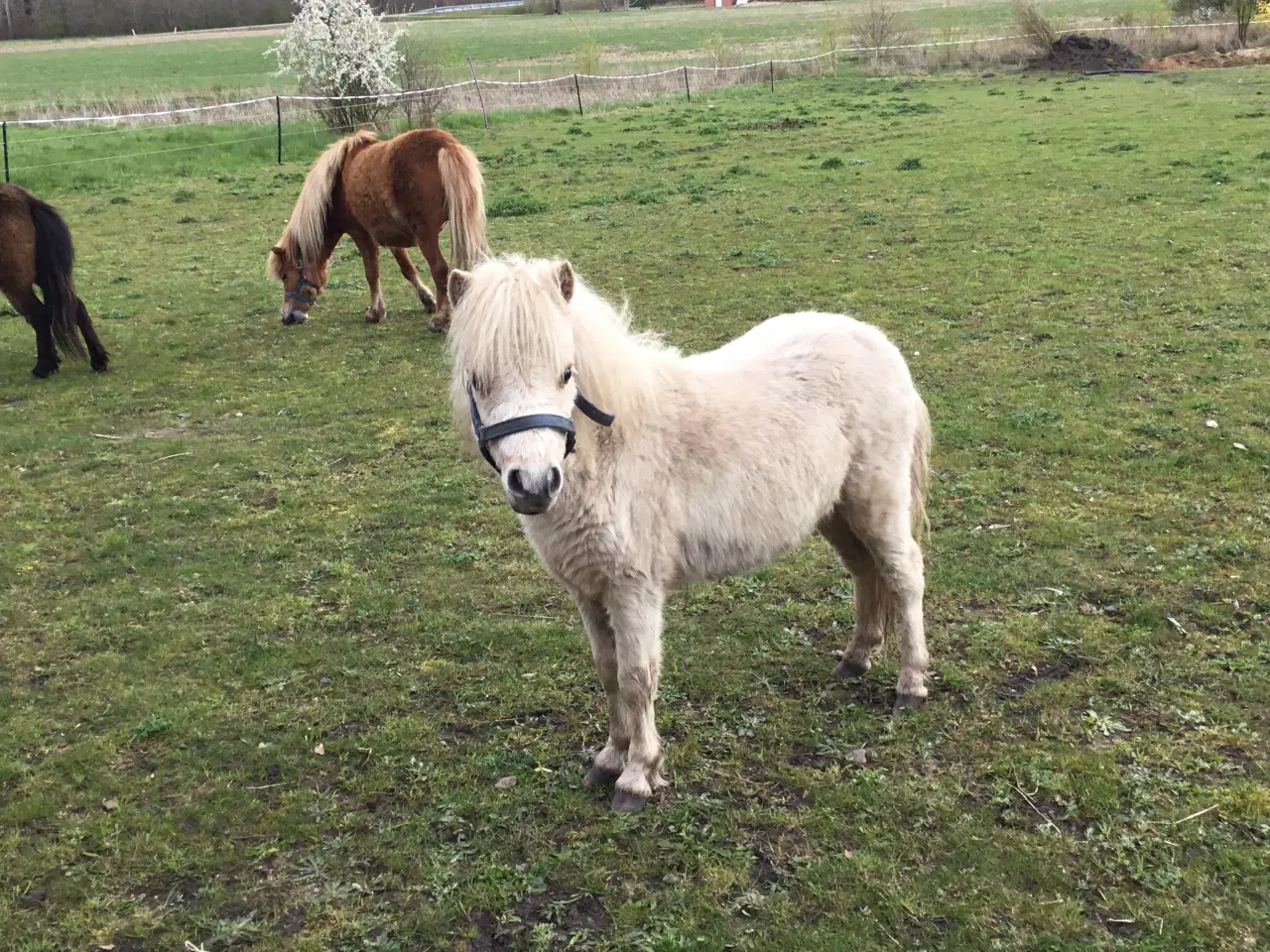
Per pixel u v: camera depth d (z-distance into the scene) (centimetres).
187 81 3566
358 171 934
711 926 279
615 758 346
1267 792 312
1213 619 413
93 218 1491
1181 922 268
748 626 443
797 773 342
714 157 1745
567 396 278
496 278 276
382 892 301
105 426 735
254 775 358
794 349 355
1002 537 496
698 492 319
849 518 368
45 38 6241
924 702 377
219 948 282
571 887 298
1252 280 879
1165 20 2962
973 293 923
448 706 397
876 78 2759
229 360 891
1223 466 550
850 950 266
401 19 5700
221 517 580
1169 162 1393
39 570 520
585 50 3128
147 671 427
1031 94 2222
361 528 561
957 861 296
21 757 372
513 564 514
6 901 301
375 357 886
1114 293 884
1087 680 381
